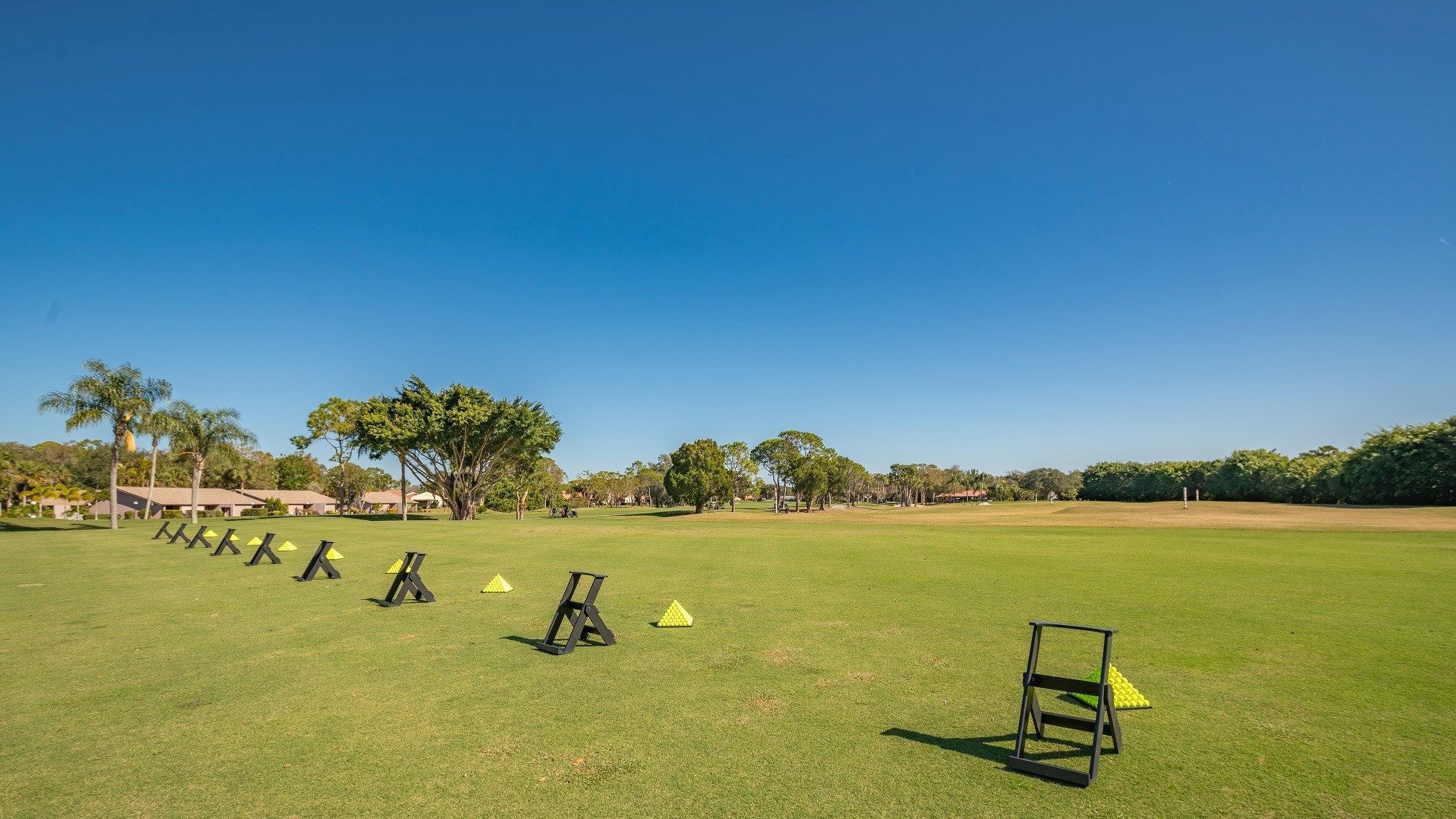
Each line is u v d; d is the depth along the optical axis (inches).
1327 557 816.3
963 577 665.6
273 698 295.6
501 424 2170.3
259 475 3949.3
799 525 1876.2
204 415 1948.8
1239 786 201.6
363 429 2116.1
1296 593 546.3
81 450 3986.2
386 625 450.6
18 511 2866.6
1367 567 714.2
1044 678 224.5
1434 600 510.0
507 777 212.4
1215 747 232.4
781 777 211.0
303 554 978.7
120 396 1748.3
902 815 185.8
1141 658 347.9
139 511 2888.8
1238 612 469.4
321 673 333.4
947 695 292.0
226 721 267.6
